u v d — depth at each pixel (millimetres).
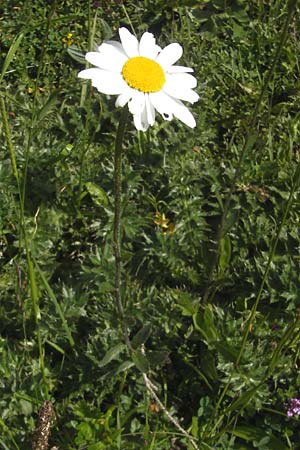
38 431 2803
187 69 2658
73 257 4102
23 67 4879
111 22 5168
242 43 5172
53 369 3584
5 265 3846
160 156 4281
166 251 3977
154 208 4246
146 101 2521
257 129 4750
